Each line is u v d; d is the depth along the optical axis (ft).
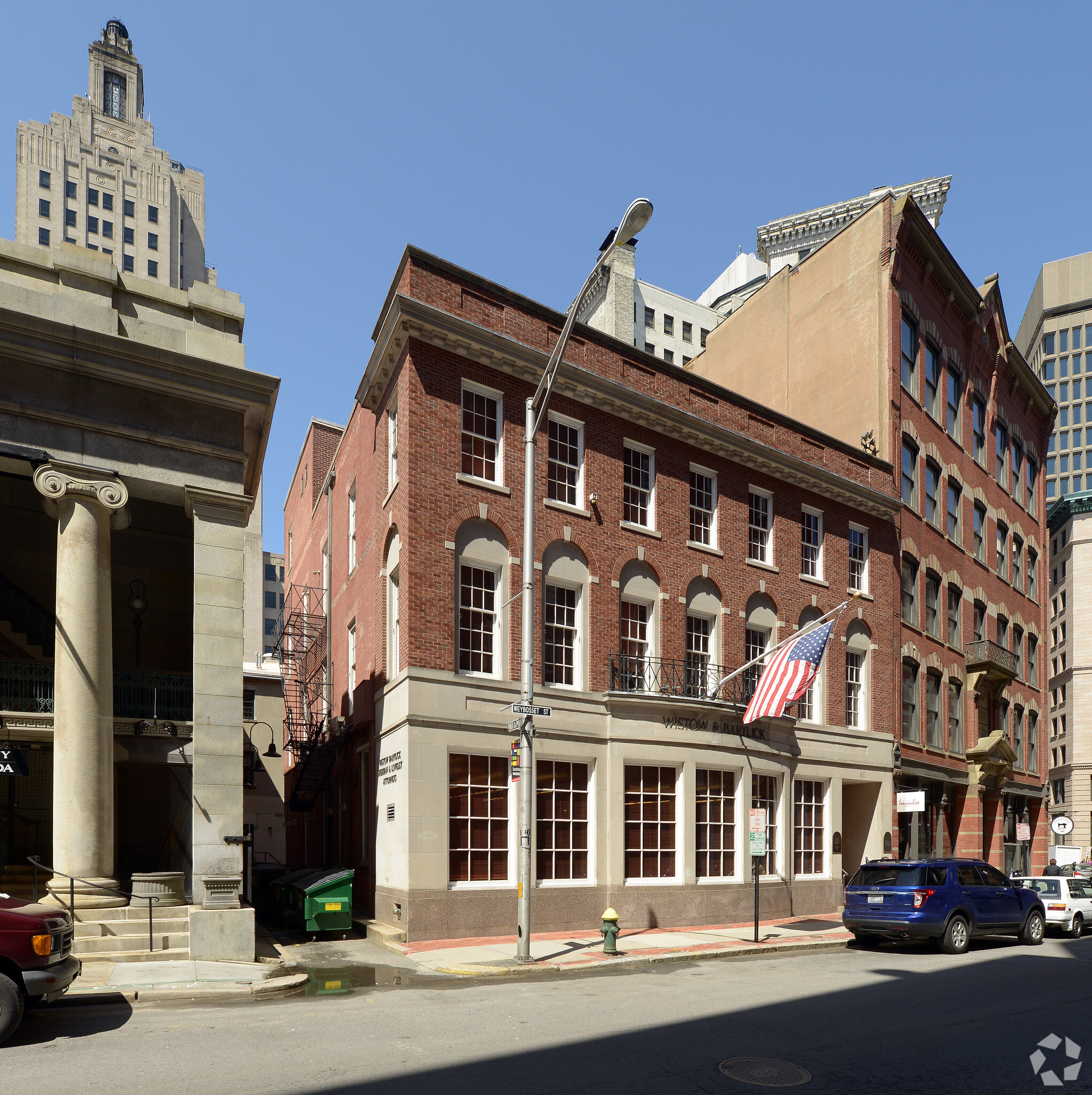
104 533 53.62
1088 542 269.64
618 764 70.79
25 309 51.93
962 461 127.75
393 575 69.87
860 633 97.50
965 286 125.90
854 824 97.30
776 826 82.53
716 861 76.54
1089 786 259.60
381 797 68.54
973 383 133.69
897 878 63.36
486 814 64.75
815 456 96.12
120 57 384.47
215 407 57.52
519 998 42.22
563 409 73.72
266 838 109.29
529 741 55.21
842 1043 33.45
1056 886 76.79
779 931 71.05
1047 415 163.32
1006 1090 27.68
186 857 60.44
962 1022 37.47
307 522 133.90
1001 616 136.77
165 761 59.16
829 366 115.14
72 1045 31.94
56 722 51.39
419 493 65.00
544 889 65.87
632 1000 41.55
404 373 66.95
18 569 72.18
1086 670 264.72
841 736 91.91
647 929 69.72
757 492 89.35
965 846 116.78
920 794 93.71
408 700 62.03
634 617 76.84
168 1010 38.65
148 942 49.26
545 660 70.08
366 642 80.48
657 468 79.66
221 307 59.26
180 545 80.53
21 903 34.83
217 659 54.60
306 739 101.91
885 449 105.91
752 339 130.62
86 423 53.16
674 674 77.46
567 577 71.87
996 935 66.59
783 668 73.77
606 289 266.16
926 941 68.95
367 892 73.05
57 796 50.90
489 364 69.67
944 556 119.14
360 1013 37.88
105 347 53.36
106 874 51.60
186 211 398.01
